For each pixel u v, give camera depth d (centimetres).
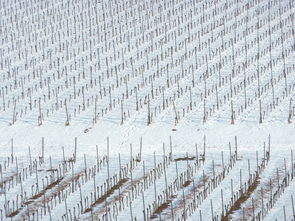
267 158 17525
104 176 17262
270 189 15588
